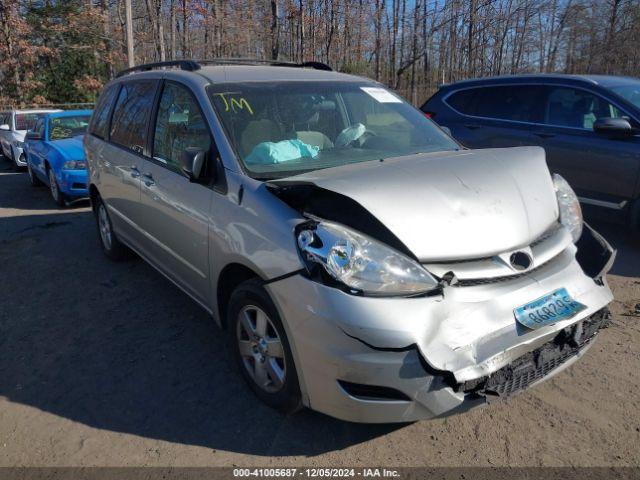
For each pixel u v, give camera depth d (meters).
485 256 2.66
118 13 34.34
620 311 4.28
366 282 2.46
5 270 5.71
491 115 6.96
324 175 2.98
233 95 3.68
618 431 2.89
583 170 6.02
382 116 4.14
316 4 28.91
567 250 3.03
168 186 3.87
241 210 3.07
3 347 4.02
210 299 3.53
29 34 25.86
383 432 2.95
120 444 2.91
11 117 14.01
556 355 2.73
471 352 2.48
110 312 4.55
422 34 29.14
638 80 6.64
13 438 2.98
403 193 2.75
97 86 27.53
